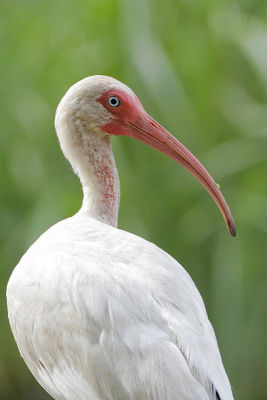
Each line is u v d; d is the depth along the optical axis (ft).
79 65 40.01
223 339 38.47
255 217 38.58
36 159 40.24
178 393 19.43
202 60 39.99
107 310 20.84
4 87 40.70
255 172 39.32
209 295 39.29
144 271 21.65
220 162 39.09
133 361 20.08
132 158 39.40
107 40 39.78
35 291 22.43
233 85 40.42
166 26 40.27
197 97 39.75
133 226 38.86
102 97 26.23
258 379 39.09
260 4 41.11
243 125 39.75
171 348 19.94
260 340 38.68
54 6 40.70
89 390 21.30
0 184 40.73
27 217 40.09
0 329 41.16
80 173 26.91
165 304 20.97
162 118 39.40
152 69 38.75
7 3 41.37
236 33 39.83
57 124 26.78
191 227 39.40
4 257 40.57
